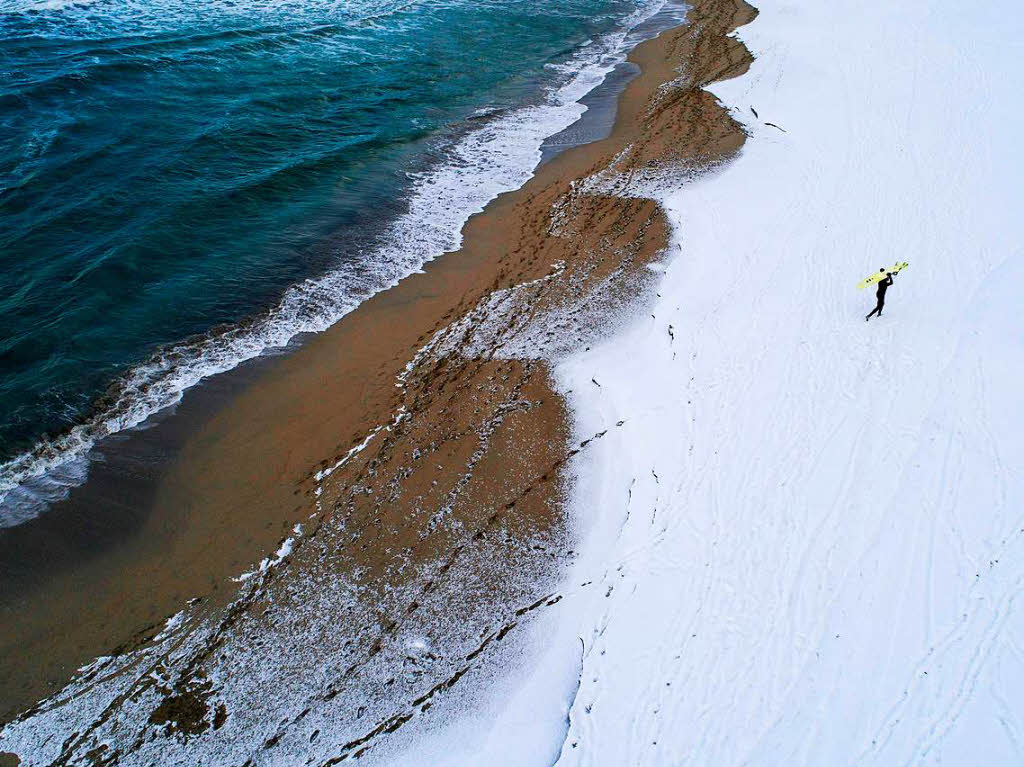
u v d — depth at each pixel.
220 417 14.20
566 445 13.10
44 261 17.84
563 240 19.14
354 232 20.30
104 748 9.24
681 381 13.50
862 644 8.69
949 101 22.09
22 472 12.94
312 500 12.35
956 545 9.43
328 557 11.41
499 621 10.45
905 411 11.52
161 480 12.88
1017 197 16.44
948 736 7.63
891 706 8.02
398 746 9.16
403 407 14.16
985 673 8.06
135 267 18.02
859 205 17.44
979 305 13.29
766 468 11.24
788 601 9.38
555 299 16.83
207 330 16.47
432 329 16.38
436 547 11.48
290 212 21.09
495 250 19.31
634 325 15.73
